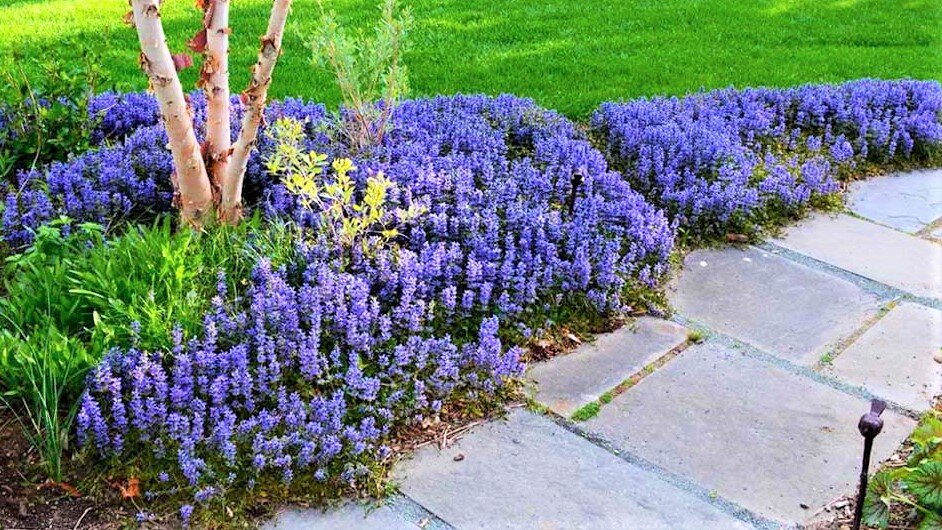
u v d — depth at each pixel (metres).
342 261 4.27
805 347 4.42
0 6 9.04
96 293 3.88
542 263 4.57
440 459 3.58
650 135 5.98
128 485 3.31
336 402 3.55
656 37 8.92
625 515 3.35
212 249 4.26
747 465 3.62
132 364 3.54
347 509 3.33
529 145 6.08
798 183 5.99
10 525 3.16
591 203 4.94
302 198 4.55
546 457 3.62
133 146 5.27
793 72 8.16
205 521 3.22
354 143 5.50
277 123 4.82
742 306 4.74
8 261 4.37
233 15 8.90
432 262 4.28
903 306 4.80
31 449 3.40
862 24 9.69
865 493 3.21
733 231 5.44
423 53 8.13
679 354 4.31
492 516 3.31
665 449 3.69
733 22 9.54
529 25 9.08
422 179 4.89
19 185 5.09
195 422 3.41
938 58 8.73
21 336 3.78
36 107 5.35
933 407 4.00
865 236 5.54
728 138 6.12
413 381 3.86
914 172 6.52
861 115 6.68
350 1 9.47
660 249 4.88
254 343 3.79
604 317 4.53
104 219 4.68
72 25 8.45
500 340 4.18
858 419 3.91
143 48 4.09
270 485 3.37
